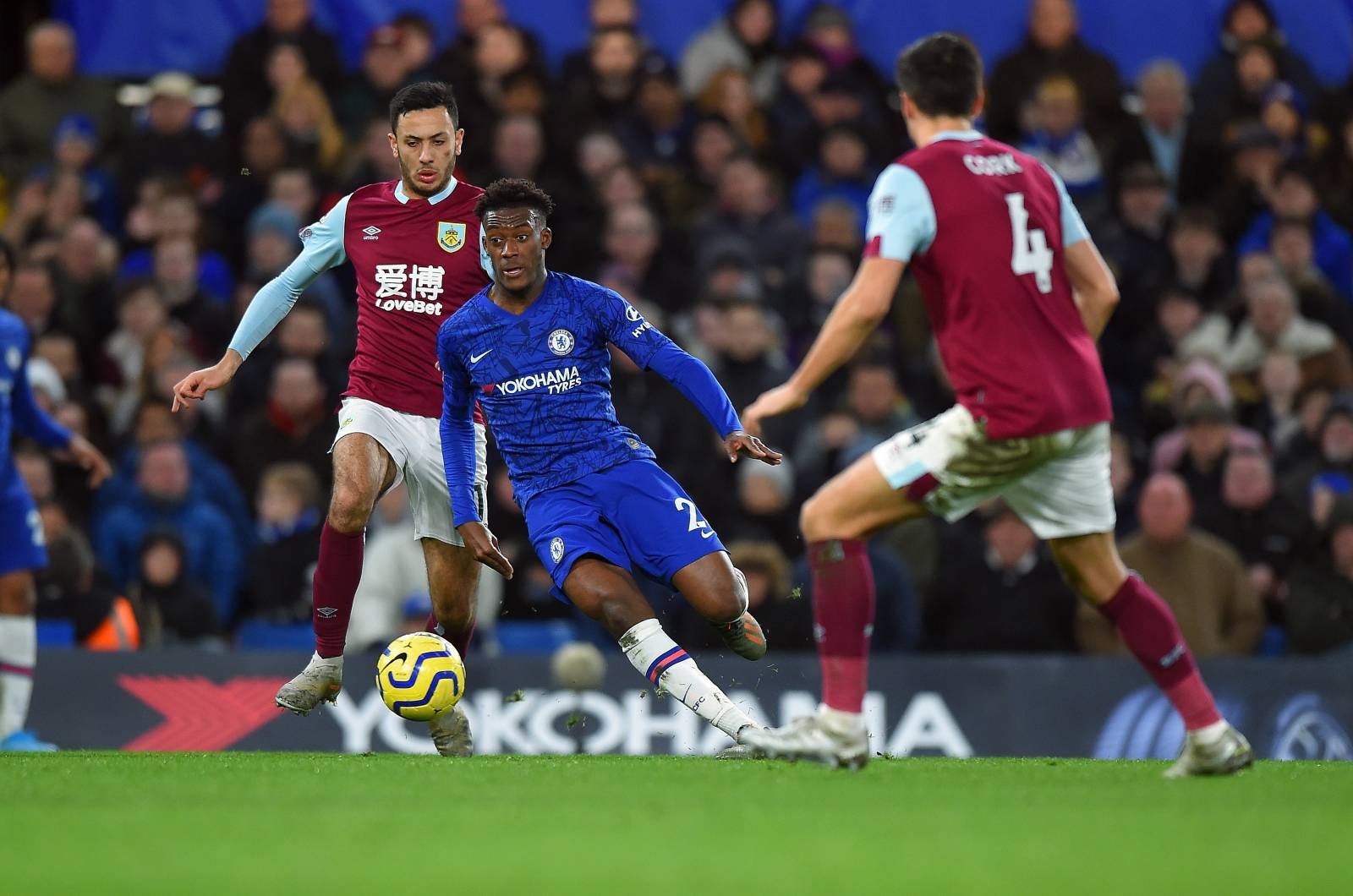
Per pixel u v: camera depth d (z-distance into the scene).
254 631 37.59
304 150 48.69
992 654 36.53
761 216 47.09
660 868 11.84
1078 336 17.72
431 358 24.25
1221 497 40.03
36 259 45.41
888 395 40.59
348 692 33.22
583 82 49.34
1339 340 47.00
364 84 50.47
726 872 11.63
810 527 17.95
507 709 32.78
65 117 51.19
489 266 23.70
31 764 21.80
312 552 38.19
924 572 38.00
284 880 11.33
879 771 20.31
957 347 17.34
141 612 36.59
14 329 29.42
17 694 29.86
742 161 47.12
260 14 53.12
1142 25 54.22
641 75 49.47
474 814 15.25
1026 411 17.08
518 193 22.03
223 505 40.56
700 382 21.72
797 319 45.59
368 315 24.31
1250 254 46.91
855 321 17.22
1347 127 53.31
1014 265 17.31
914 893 10.73
